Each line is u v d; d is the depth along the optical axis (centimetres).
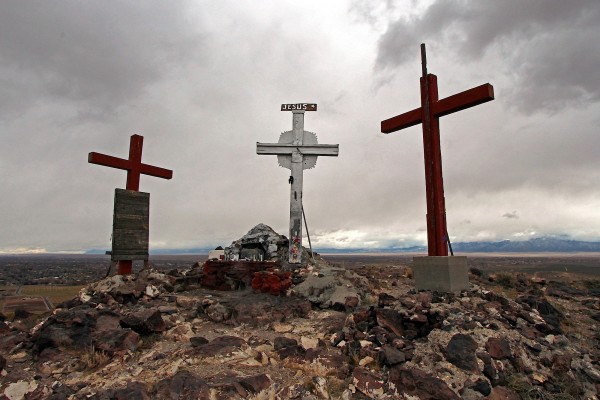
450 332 841
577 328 1038
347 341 884
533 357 801
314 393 691
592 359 836
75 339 884
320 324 1073
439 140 1177
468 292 1066
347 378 739
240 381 679
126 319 962
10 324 1094
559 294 1422
